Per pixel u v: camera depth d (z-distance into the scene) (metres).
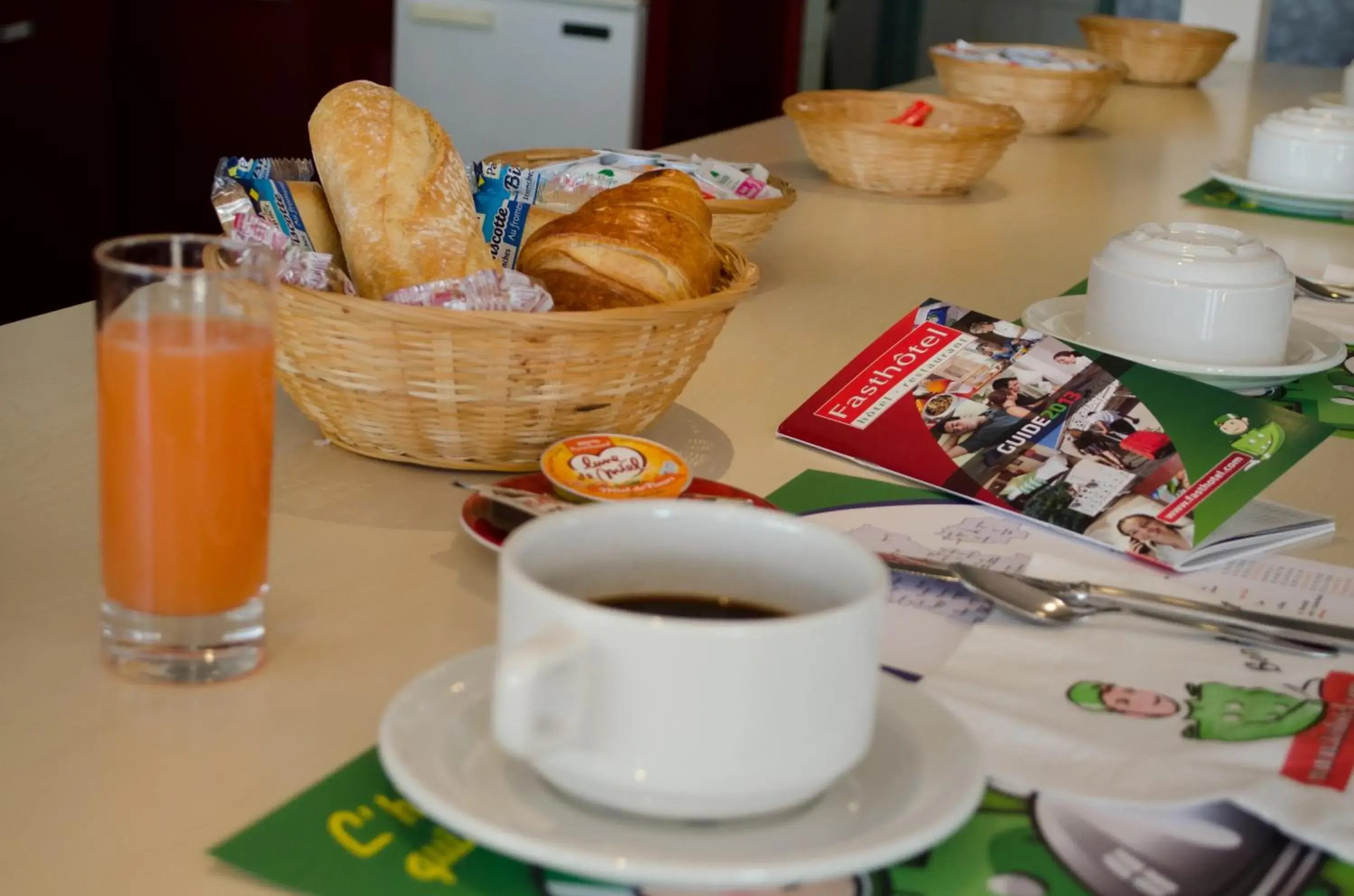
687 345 0.78
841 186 1.72
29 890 0.43
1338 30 4.12
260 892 0.43
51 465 0.76
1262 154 1.75
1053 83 2.05
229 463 0.53
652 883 0.40
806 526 0.49
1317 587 0.71
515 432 0.75
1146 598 0.65
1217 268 1.04
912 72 5.01
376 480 0.77
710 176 1.26
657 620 0.41
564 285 0.83
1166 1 4.46
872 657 0.44
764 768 0.42
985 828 0.48
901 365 0.91
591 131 3.20
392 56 3.42
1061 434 0.83
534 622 0.43
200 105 3.44
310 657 0.58
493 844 0.40
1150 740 0.54
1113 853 0.47
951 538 0.74
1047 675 0.59
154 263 0.55
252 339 0.53
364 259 0.78
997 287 1.29
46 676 0.55
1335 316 1.27
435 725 0.47
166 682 0.55
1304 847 0.48
